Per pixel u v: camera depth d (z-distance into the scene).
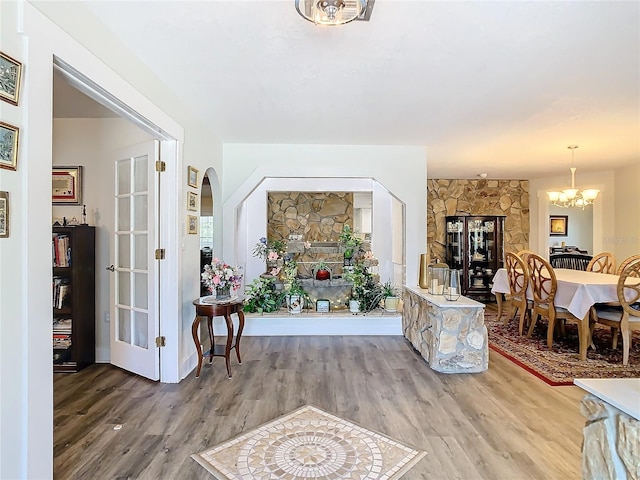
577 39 2.08
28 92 1.45
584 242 8.77
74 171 3.64
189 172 3.28
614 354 3.83
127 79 2.22
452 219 7.05
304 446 2.14
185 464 1.97
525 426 2.39
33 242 1.47
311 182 6.80
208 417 2.48
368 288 4.91
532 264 4.30
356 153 4.58
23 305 1.44
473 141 4.33
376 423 2.41
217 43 2.15
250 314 4.64
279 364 3.52
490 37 2.06
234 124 3.72
